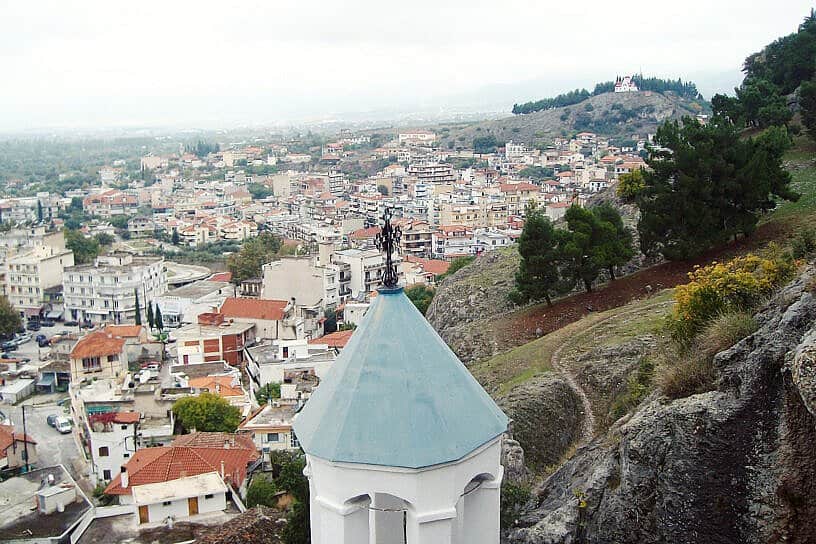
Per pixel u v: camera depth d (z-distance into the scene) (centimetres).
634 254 6253
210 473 4656
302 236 18850
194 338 9281
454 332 6750
